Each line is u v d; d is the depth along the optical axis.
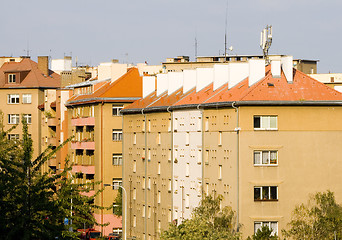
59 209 65.62
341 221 116.62
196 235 115.62
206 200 126.69
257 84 126.38
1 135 73.69
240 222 123.19
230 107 127.56
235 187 124.94
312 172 124.75
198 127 142.75
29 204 64.62
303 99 124.25
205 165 139.12
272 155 124.44
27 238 62.81
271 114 124.00
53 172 69.31
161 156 162.00
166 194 158.38
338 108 125.62
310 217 117.50
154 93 182.00
